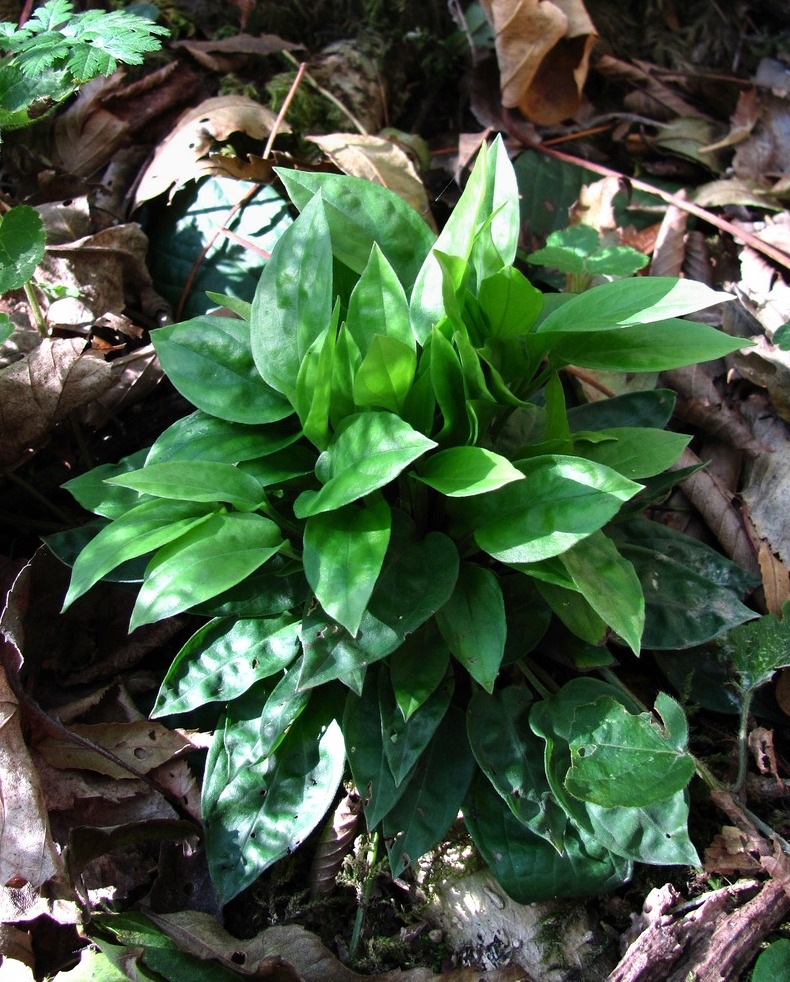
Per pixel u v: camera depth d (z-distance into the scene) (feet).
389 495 1.43
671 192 2.14
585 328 1.27
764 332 1.83
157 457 1.32
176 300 1.85
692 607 1.43
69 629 1.54
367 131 2.09
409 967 1.35
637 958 1.25
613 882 1.30
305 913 1.40
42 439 1.63
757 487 1.74
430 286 1.33
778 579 1.65
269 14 2.16
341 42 2.19
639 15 2.41
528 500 1.23
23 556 1.65
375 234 1.39
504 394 1.28
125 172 1.93
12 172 1.90
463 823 1.43
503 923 1.35
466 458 1.23
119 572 1.38
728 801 1.39
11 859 1.30
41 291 1.74
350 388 1.28
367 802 1.27
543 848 1.32
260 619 1.35
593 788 1.23
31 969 1.26
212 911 1.36
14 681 1.39
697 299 1.24
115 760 1.41
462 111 2.27
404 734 1.28
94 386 1.58
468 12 2.24
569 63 2.19
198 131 1.86
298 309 1.29
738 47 2.38
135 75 2.00
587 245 1.85
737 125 2.20
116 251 1.76
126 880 1.40
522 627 1.38
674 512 1.75
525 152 2.15
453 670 1.36
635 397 1.56
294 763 1.36
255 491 1.27
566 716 1.32
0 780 1.33
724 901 1.31
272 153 1.86
